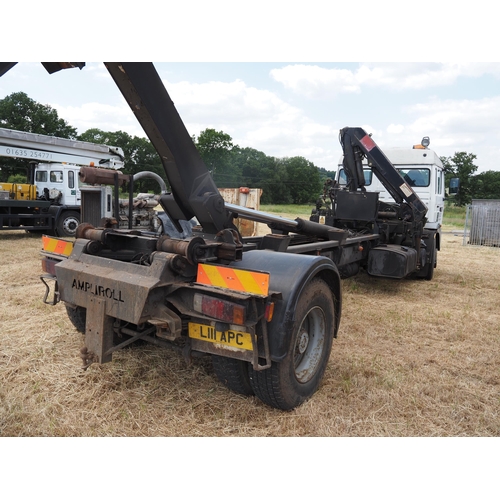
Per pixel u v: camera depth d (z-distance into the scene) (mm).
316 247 4645
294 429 2662
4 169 45406
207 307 2500
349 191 6645
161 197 3459
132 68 2639
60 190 13375
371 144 6633
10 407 2756
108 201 9281
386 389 3191
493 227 15102
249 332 2443
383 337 4426
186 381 3234
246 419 2770
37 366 3389
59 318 4594
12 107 52188
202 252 2695
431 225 7848
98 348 2670
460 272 8711
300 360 3092
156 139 2963
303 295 2797
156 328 2830
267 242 3781
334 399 3043
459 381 3414
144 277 2578
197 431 2627
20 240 12031
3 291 5836
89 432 2576
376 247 6250
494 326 4883
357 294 6359
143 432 2602
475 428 2734
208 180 3234
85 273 2791
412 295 6406
